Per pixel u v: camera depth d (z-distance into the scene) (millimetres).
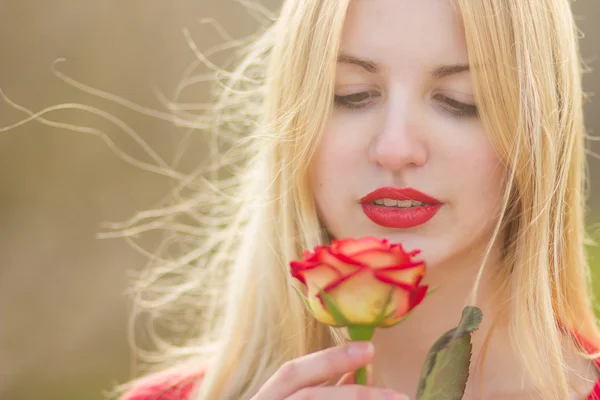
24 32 3451
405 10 973
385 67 976
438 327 1030
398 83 976
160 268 1392
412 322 1031
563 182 1047
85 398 2643
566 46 1046
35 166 3449
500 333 1043
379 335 1042
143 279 1506
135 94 3459
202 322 1388
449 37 971
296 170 1024
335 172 1000
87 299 3105
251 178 1170
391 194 979
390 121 972
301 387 898
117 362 2791
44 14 3449
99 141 3451
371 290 842
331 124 999
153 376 1192
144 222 3213
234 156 1275
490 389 1040
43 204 3428
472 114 984
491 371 1043
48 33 3465
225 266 1277
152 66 3451
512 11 997
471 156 981
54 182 3449
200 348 1239
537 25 1014
